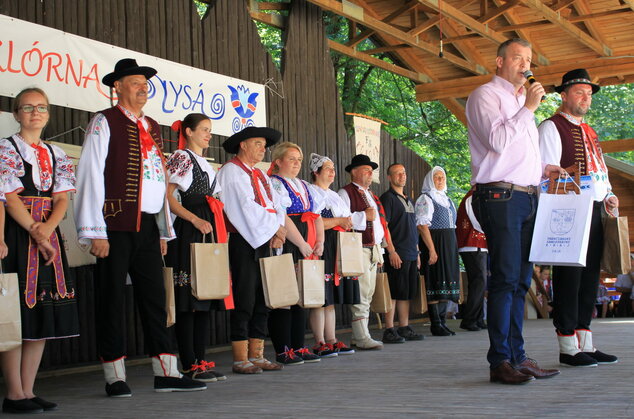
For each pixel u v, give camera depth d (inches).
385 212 265.6
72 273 222.2
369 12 441.1
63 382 187.2
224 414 123.0
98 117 147.9
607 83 508.4
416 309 281.7
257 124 300.8
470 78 475.5
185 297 165.8
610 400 120.3
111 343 149.3
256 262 182.5
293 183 206.2
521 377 140.6
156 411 128.9
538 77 473.7
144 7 257.3
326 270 218.5
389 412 117.6
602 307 409.7
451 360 193.0
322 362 201.3
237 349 182.2
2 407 136.6
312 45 341.4
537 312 387.2
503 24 449.7
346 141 355.3
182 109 266.4
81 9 234.8
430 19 404.5
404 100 664.4
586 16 412.5
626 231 167.3
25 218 134.3
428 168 425.1
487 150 146.0
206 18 283.7
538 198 155.5
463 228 304.3
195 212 168.2
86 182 143.3
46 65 220.7
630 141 502.3
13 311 127.1
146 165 150.4
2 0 212.7
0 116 207.5
